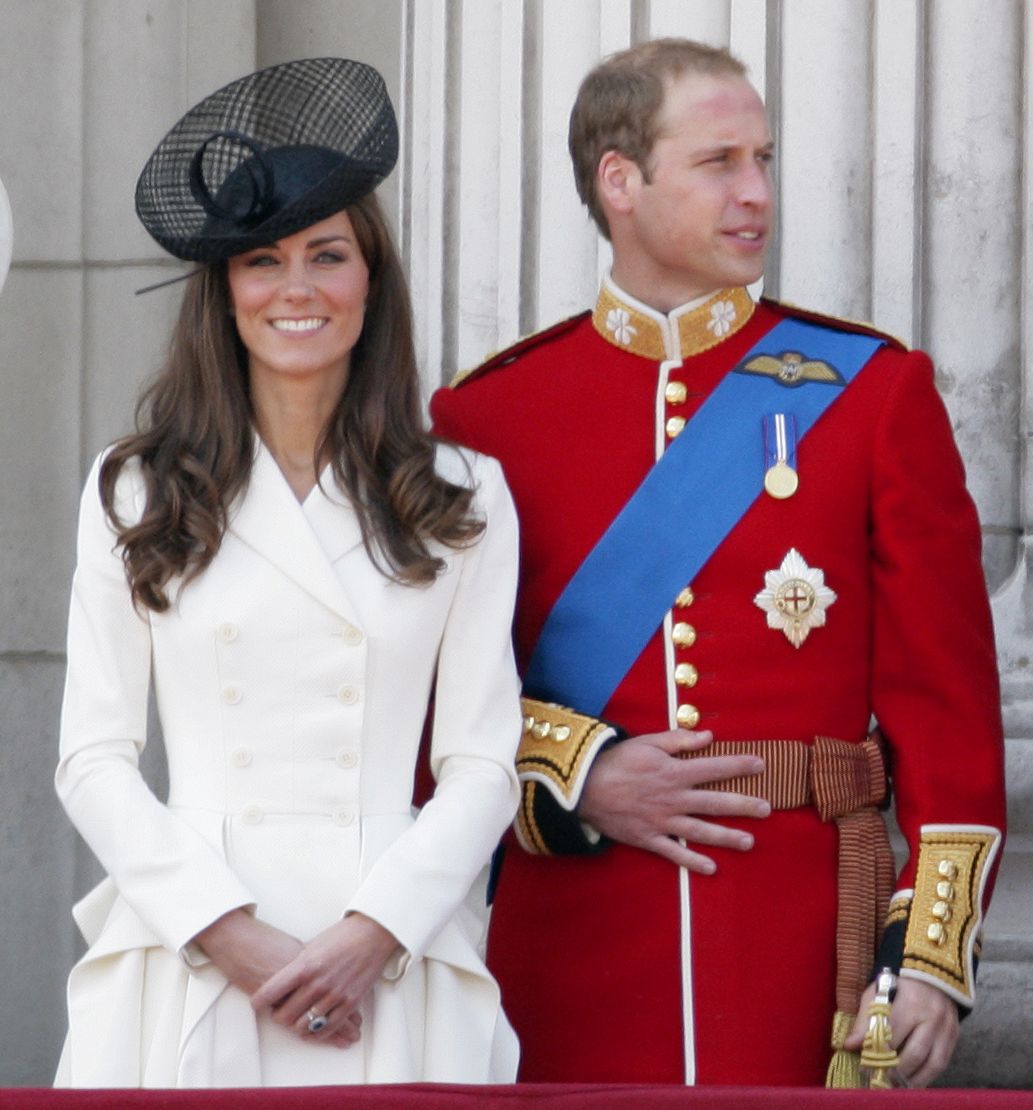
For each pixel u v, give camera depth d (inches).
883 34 623.5
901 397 479.2
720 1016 460.1
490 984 442.0
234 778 437.1
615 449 488.1
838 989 459.2
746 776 464.8
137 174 689.0
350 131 463.2
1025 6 625.0
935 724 466.0
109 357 688.4
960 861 458.3
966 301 622.8
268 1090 338.0
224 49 692.1
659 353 492.7
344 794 437.7
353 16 698.8
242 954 421.4
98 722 441.7
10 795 687.7
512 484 492.7
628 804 465.1
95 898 451.8
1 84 695.7
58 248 693.3
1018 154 624.4
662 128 482.9
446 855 431.5
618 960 469.1
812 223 621.9
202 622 439.8
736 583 473.1
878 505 474.3
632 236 494.0
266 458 454.3
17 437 693.3
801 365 487.5
